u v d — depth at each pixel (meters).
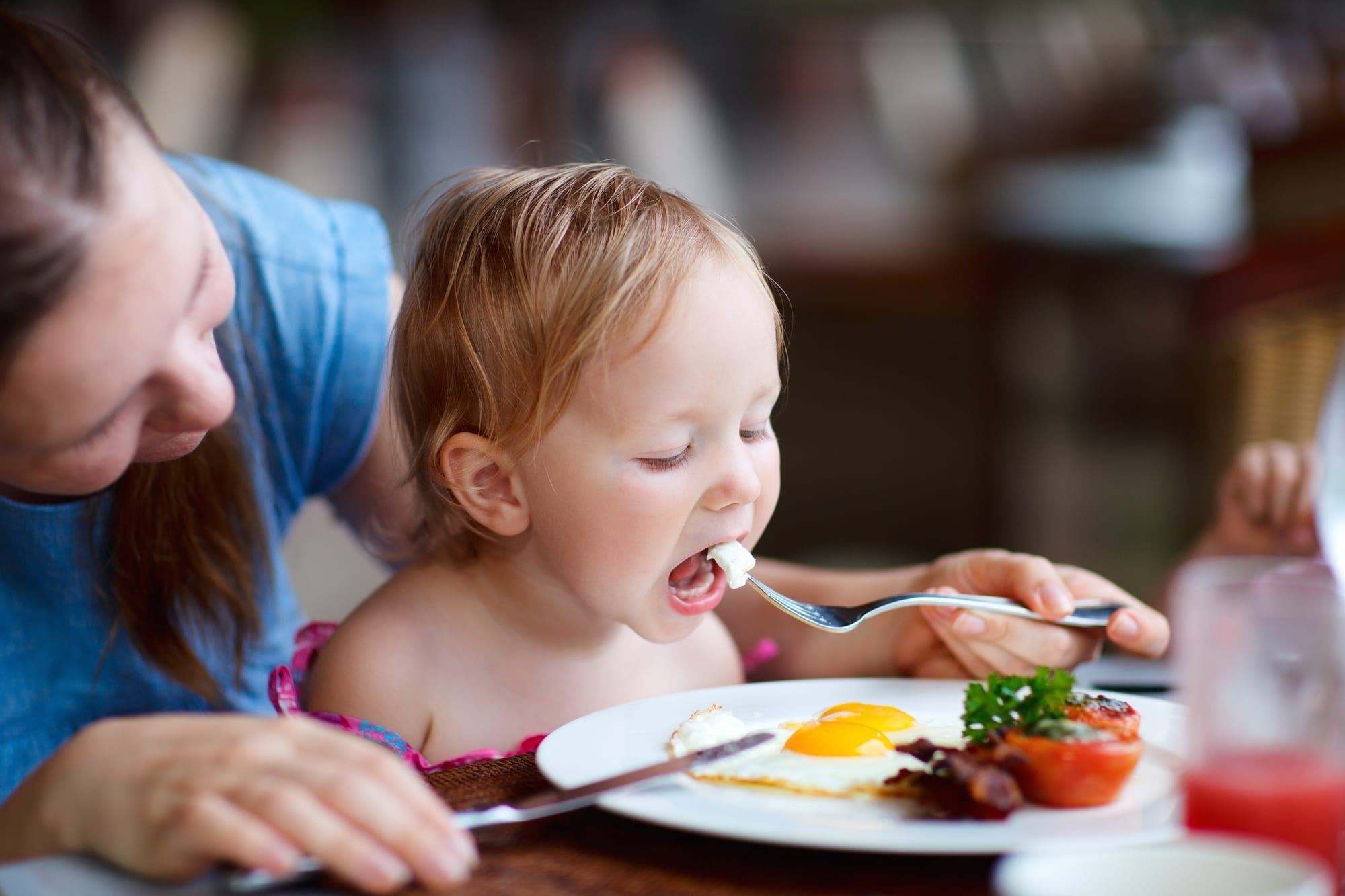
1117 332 6.92
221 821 0.65
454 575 1.23
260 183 1.41
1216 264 2.92
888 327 8.90
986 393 7.38
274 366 1.33
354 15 9.86
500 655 1.22
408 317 1.22
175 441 0.86
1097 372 7.02
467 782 0.87
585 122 10.09
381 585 1.29
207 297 0.80
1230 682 0.66
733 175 9.91
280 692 1.10
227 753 0.70
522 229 1.14
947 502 6.96
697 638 1.34
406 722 1.20
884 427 7.84
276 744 0.71
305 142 9.41
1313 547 1.49
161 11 9.66
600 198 1.17
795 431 7.88
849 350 8.82
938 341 8.81
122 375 0.73
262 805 0.66
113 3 9.52
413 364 1.21
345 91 9.74
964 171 9.02
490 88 9.98
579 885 0.68
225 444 1.20
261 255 1.32
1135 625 1.07
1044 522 5.95
